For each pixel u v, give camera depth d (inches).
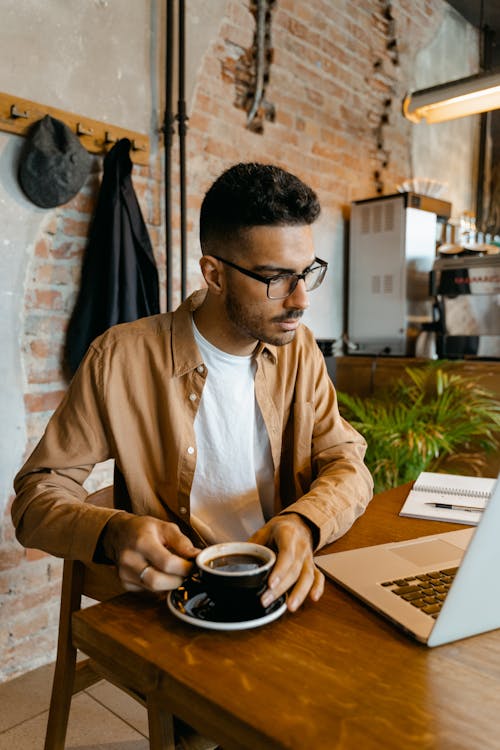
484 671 23.9
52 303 76.0
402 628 26.9
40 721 64.1
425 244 118.1
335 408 49.3
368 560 34.4
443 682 23.0
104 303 75.8
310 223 36.5
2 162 70.1
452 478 52.1
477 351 105.7
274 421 45.8
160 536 30.4
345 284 126.8
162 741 29.0
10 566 72.8
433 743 19.5
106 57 79.9
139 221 79.2
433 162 154.3
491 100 89.6
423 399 107.0
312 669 23.8
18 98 69.6
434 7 151.6
